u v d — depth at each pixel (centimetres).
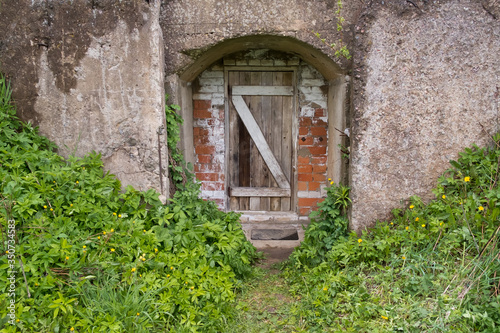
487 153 314
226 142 462
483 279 250
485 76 308
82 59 311
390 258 291
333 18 325
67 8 305
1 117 299
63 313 225
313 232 342
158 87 313
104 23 305
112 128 320
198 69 397
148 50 308
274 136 463
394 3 302
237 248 327
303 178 458
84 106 317
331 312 261
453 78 309
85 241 264
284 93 452
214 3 324
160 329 243
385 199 327
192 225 311
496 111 312
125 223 291
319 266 308
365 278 282
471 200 290
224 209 468
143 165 323
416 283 258
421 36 305
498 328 216
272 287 320
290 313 277
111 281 252
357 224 330
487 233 274
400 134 319
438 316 234
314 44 329
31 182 274
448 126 315
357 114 317
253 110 458
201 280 271
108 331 221
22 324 216
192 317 243
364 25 306
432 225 295
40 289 231
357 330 243
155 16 304
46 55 311
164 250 288
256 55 436
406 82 312
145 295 242
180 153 366
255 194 471
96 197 299
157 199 316
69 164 320
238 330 261
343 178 355
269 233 443
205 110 450
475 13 301
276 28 326
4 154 286
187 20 328
